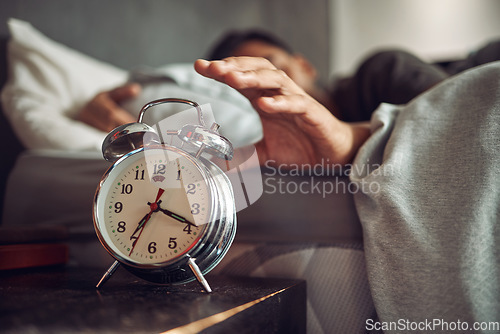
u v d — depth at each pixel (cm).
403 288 52
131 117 117
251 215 74
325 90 167
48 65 135
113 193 52
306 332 63
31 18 151
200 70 52
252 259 69
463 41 314
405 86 106
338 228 69
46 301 41
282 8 299
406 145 61
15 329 32
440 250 51
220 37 247
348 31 353
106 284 54
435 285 50
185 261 49
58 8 161
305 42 323
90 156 95
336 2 355
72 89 135
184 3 221
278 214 72
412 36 330
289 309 54
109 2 181
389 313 52
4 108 127
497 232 50
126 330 33
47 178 92
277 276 67
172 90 120
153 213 51
